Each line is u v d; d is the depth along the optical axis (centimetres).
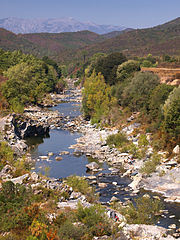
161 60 14988
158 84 6725
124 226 2127
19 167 3347
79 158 4478
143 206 2497
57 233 1831
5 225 1888
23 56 15188
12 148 4403
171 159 3909
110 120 6619
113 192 3147
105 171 3897
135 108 6525
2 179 2858
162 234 2098
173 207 2717
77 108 9600
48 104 10162
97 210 2161
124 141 4988
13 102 7419
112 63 10488
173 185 3219
